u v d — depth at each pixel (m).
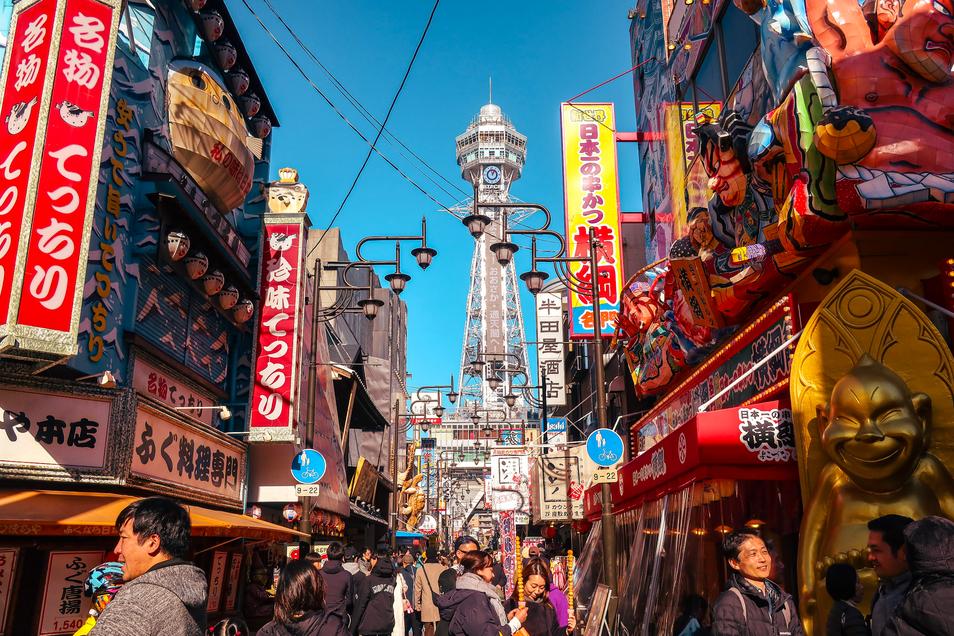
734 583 5.07
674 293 13.61
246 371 16.62
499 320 158.75
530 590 7.14
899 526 4.09
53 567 9.50
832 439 6.79
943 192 7.51
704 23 15.16
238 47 17.67
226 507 15.26
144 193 11.97
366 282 41.06
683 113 16.84
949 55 7.69
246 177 15.26
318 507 20.11
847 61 7.95
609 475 13.89
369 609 10.91
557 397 30.16
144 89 12.47
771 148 8.99
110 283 10.95
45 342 9.02
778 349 8.63
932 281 8.05
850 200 7.70
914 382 7.38
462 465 99.44
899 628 3.57
